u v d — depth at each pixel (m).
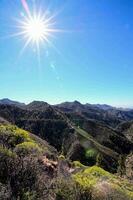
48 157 10.47
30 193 6.95
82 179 9.05
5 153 7.64
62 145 128.38
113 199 8.85
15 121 161.00
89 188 8.22
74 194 7.75
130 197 9.62
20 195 6.79
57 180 8.05
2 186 6.58
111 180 11.27
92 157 102.56
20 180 7.27
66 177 8.76
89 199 7.96
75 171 11.61
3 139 9.91
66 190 7.69
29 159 8.00
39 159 9.20
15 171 7.36
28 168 7.61
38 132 149.88
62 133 142.62
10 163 7.46
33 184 7.34
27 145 9.66
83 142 119.62
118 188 9.72
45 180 7.93
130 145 162.75
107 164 91.50
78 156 103.06
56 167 9.61
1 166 7.31
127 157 110.25
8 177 7.13
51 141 137.38
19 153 8.95
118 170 85.12
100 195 8.40
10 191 6.63
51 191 7.54
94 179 10.12
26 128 150.38
